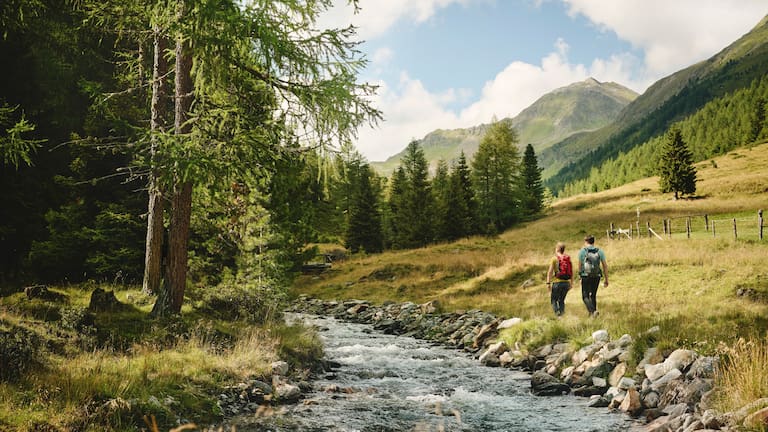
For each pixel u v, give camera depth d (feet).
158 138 32.19
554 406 26.55
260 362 30.40
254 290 46.60
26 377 20.17
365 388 30.55
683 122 610.65
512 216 215.51
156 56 43.34
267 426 21.66
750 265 62.59
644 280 65.77
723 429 17.81
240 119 33.68
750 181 197.26
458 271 105.91
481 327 54.60
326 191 35.78
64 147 58.18
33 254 52.11
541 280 82.74
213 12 28.43
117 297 40.98
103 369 23.09
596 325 39.09
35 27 55.16
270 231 50.90
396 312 76.74
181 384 23.89
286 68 32.19
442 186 238.27
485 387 31.53
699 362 25.36
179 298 36.68
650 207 180.55
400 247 192.13
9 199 50.98
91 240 51.65
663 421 21.86
